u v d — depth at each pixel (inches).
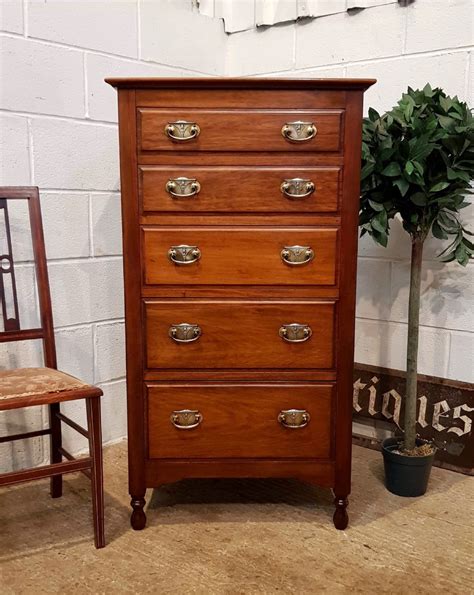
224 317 61.8
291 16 90.4
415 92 69.5
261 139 59.3
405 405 76.5
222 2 97.5
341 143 59.4
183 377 62.7
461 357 79.7
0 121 70.7
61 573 56.4
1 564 57.8
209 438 63.6
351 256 61.0
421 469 70.6
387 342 86.3
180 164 59.7
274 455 63.9
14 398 54.9
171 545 61.1
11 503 69.7
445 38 77.2
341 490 63.7
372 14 83.0
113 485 73.8
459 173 64.6
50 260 77.5
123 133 59.1
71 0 75.9
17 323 67.0
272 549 60.4
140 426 63.1
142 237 60.6
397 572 56.6
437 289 80.9
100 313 83.7
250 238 60.6
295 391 62.9
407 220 69.7
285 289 61.6
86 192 80.4
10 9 70.2
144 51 85.7
